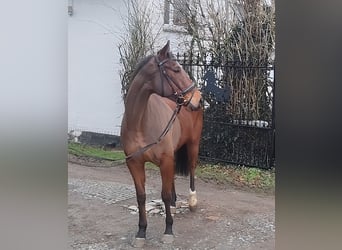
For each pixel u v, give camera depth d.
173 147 3.91
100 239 3.82
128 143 3.64
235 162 6.63
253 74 6.55
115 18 8.30
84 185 5.79
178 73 3.44
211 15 7.03
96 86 8.59
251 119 6.59
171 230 3.80
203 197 5.31
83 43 8.69
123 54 8.16
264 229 4.12
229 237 3.92
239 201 5.16
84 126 8.74
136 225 4.22
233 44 6.82
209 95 6.93
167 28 8.23
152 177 6.45
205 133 6.95
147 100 3.53
